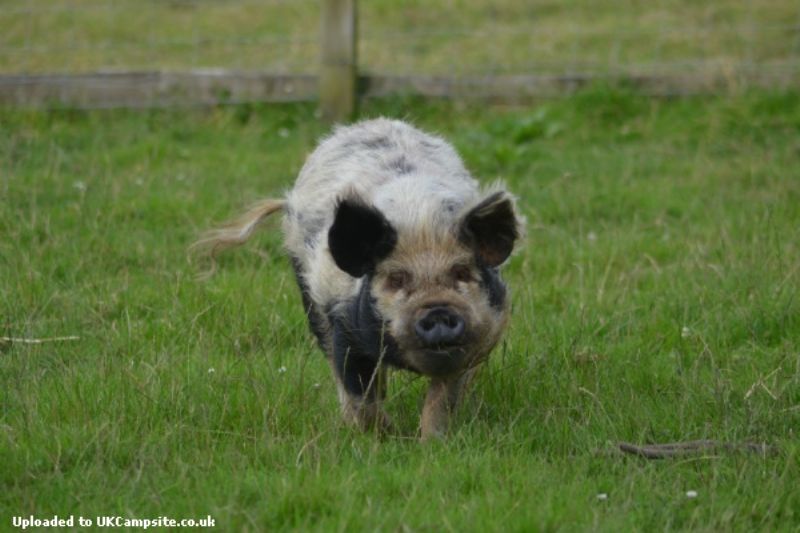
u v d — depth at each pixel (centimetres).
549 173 2694
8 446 1401
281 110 3064
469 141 2873
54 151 2722
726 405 1507
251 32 3791
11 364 1642
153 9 4009
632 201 2478
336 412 1514
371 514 1220
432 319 1306
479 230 1384
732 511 1248
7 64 3403
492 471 1355
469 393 1541
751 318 1836
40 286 1931
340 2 2998
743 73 3111
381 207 1405
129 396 1527
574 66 3391
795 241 2133
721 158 2800
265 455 1393
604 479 1343
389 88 3102
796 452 1391
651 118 3009
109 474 1340
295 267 1669
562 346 1734
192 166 2684
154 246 2156
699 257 2098
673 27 3722
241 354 1678
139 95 3100
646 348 1767
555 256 2142
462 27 3838
